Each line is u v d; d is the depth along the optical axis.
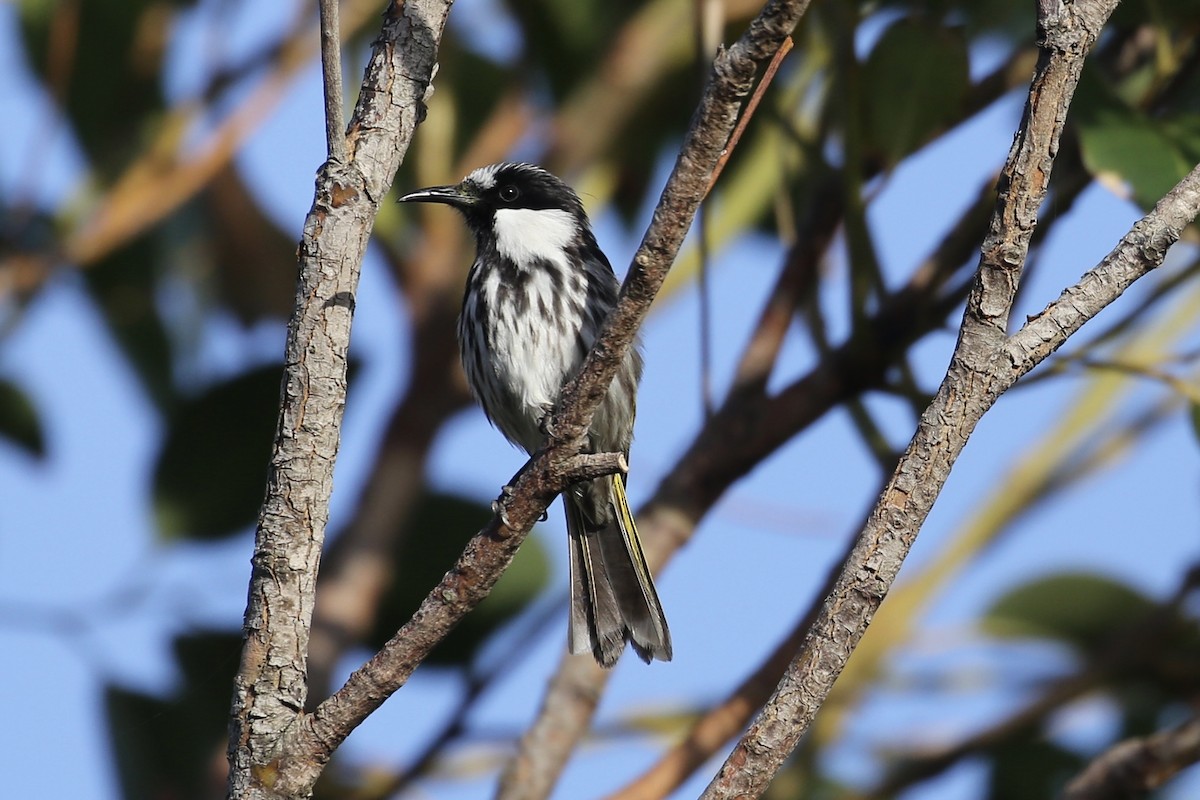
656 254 5.39
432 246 12.47
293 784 5.55
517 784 8.59
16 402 10.99
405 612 10.65
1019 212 5.01
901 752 10.69
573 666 8.97
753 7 11.92
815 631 5.07
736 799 5.03
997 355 5.04
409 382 11.73
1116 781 8.45
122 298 12.23
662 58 12.46
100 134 12.41
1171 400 10.95
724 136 5.16
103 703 9.09
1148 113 9.56
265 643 5.57
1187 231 8.95
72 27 11.35
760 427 9.75
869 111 9.91
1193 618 10.56
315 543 5.61
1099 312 5.11
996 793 10.84
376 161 5.70
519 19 12.62
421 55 5.82
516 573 10.62
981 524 10.84
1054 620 11.18
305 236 5.66
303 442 5.58
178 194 11.04
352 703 5.58
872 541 5.06
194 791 9.20
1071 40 5.00
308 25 11.31
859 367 9.60
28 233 11.94
